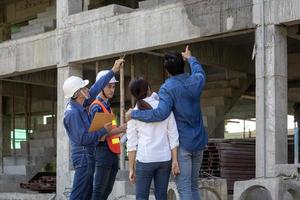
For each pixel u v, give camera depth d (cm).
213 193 1064
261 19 1273
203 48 1808
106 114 751
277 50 1255
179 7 1435
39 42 1794
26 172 2058
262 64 1266
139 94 718
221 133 1983
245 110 2739
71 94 762
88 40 1650
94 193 816
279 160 1236
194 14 1402
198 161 721
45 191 1909
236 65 1912
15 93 2425
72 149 787
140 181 720
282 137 1251
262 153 1248
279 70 1256
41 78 2167
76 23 1683
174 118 710
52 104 2512
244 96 2202
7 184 1986
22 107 2656
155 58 1919
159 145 711
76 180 779
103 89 816
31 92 2464
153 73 1908
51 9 2136
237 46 1919
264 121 1252
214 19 1361
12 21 2534
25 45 1836
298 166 1145
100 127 755
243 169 1476
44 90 2506
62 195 1666
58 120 1719
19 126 3112
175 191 1066
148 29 1503
